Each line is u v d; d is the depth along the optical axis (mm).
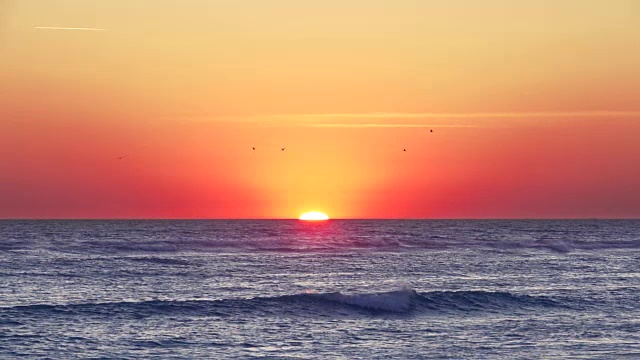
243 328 52656
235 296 68875
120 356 43875
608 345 47625
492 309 61469
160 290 73000
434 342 48562
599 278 87500
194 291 72562
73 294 68938
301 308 59438
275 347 46750
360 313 59188
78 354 44156
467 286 79375
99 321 53312
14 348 45219
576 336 50594
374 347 46938
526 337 50281
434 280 85062
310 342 48375
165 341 47906
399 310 60219
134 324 52875
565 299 66625
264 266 98375
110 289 73000
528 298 65500
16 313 54562
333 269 95812
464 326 54500
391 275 89688
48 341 47188
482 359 43719
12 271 86688
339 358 43844
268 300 60812
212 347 46500
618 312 60688
